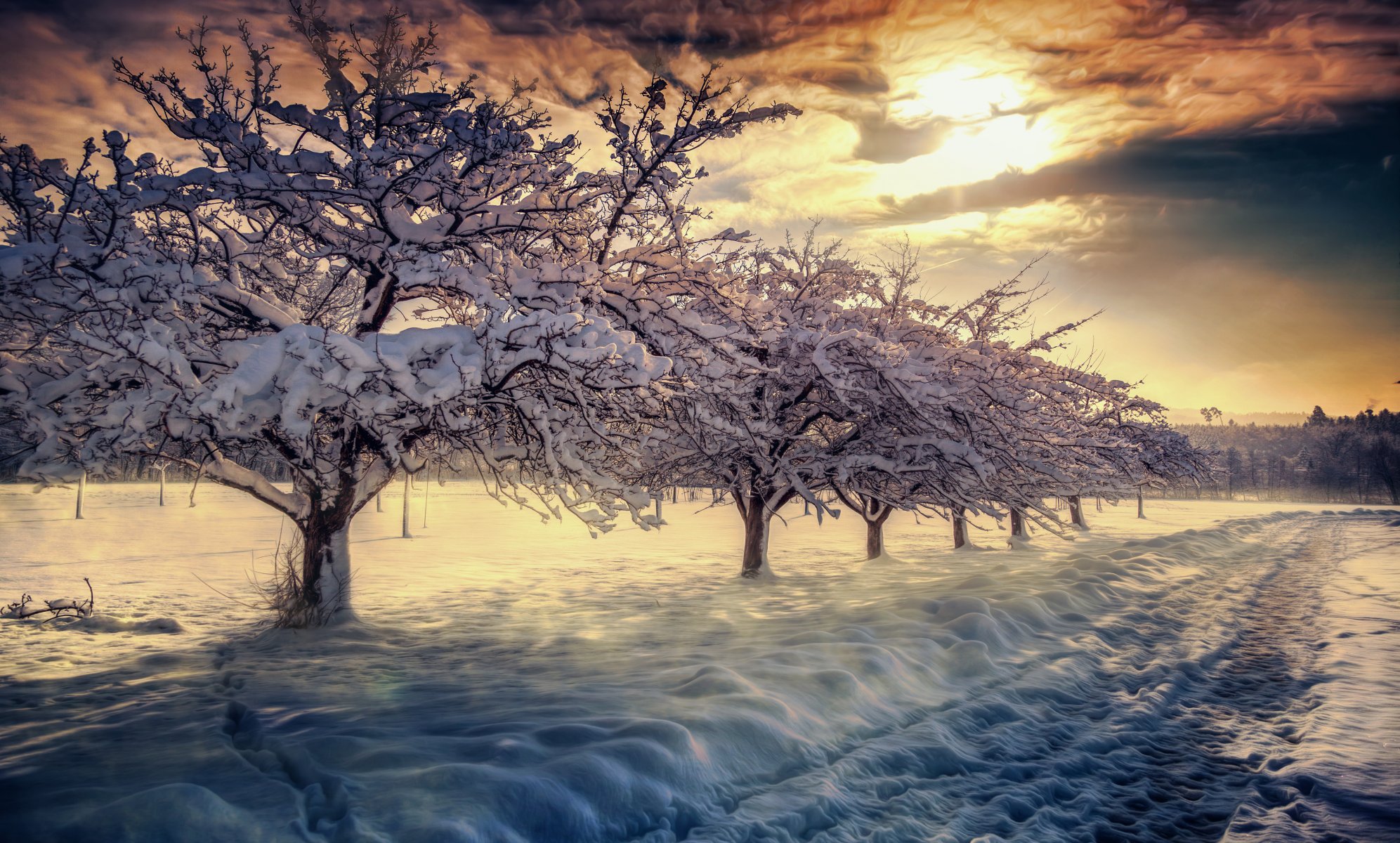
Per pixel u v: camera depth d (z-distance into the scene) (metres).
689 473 16.86
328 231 9.99
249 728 5.64
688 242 11.47
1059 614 11.61
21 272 6.90
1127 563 18.53
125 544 25.53
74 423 7.32
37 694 7.03
